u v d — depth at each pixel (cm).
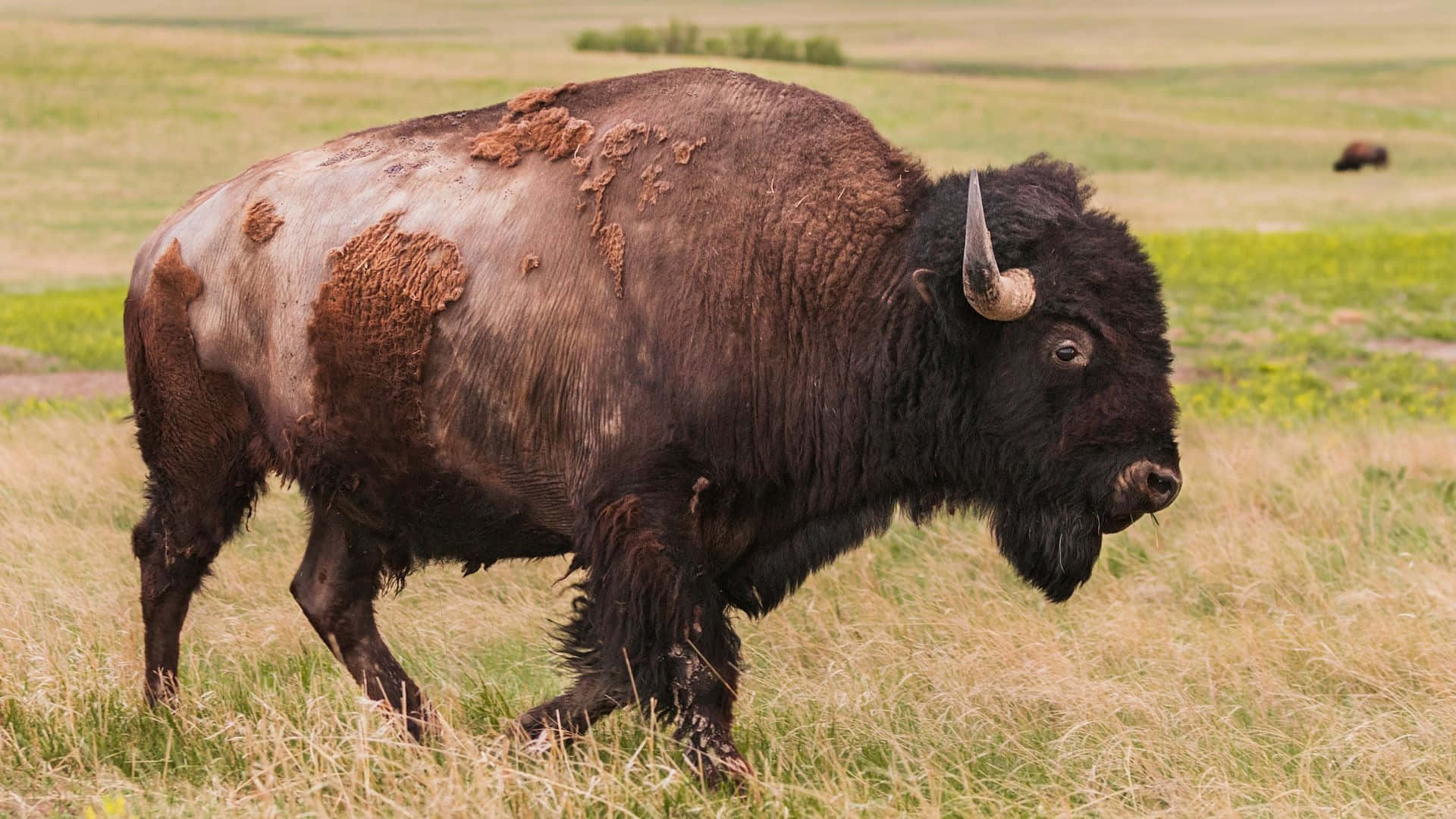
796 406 920
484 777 825
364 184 1002
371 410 976
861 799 866
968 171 957
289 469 1020
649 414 908
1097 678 1047
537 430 945
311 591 1054
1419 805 847
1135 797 852
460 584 1339
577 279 930
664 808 840
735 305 909
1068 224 897
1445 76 13775
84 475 1653
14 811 828
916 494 961
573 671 1091
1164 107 10994
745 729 987
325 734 920
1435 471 1661
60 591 1228
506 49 11825
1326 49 17138
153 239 1073
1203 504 1549
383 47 11306
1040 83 12088
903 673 1105
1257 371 2856
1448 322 3391
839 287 920
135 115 8225
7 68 9256
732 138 947
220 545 1077
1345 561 1349
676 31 14238
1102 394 882
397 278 958
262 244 1010
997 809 848
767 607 998
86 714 966
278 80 9425
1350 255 4650
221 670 1108
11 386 2670
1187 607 1284
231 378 1033
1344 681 1060
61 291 4591
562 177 958
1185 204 7231
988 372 903
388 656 1055
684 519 912
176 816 833
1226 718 962
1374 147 8694
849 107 990
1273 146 9531
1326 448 1750
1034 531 934
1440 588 1223
